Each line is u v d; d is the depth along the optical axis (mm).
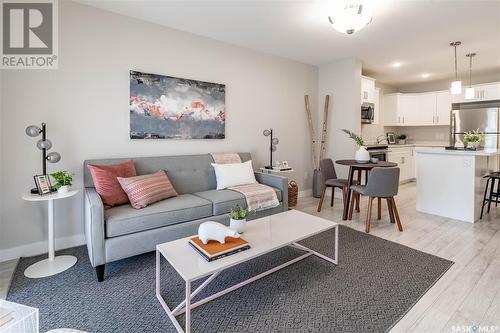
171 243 1833
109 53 2857
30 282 2049
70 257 2465
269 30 3365
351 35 3531
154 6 2748
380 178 3064
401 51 4203
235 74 3910
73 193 2320
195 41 3473
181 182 3148
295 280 2068
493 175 3678
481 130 5336
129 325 1583
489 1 2650
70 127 2680
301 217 2375
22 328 1160
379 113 6492
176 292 1925
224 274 2172
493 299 1810
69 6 2621
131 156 3055
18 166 2457
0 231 2410
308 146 5047
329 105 4953
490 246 2684
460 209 3539
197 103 3506
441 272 2174
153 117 3160
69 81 2654
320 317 1646
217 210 2725
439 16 2980
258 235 1955
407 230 3174
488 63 4875
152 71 3146
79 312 1697
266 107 4336
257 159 4273
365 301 1802
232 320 1622
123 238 2162
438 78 6074
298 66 4758
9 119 2402
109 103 2881
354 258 2438
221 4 2715
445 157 3652
